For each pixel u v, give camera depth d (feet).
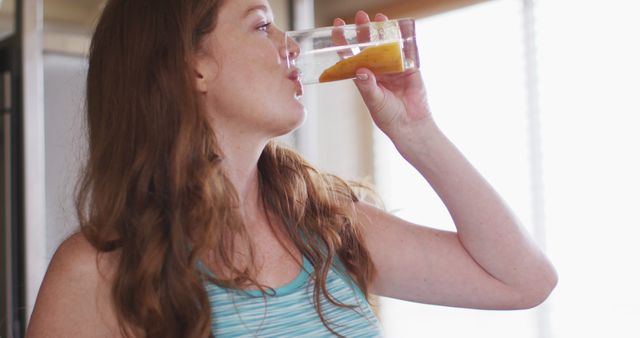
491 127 9.37
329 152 10.55
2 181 10.03
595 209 8.70
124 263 3.29
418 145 3.88
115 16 3.64
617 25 8.32
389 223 4.04
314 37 3.69
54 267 3.33
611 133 8.47
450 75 9.62
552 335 9.21
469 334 9.94
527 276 3.92
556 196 9.00
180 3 3.47
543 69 8.96
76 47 9.47
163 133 3.43
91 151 3.64
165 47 3.47
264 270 3.53
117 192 3.41
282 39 3.59
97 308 3.28
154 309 3.22
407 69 3.84
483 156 9.48
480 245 3.89
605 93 8.49
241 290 3.37
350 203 3.99
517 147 9.23
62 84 9.59
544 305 9.27
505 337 9.63
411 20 3.81
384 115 3.85
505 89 9.23
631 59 8.23
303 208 3.75
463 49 9.46
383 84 3.97
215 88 3.48
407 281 3.99
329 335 3.50
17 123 9.87
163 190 3.40
